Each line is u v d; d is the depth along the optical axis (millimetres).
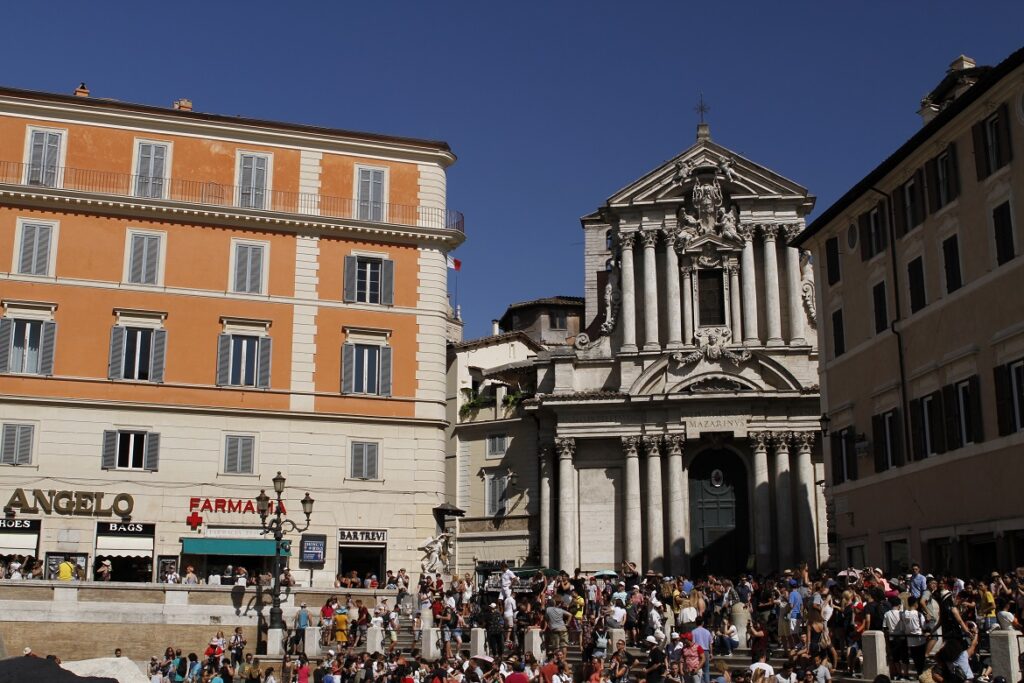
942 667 19828
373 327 48531
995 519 31562
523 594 41344
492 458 63562
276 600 37656
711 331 56438
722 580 38000
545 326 79500
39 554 42656
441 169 51125
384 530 47094
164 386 45438
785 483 54438
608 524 55906
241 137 48375
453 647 36312
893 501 37812
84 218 45781
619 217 58656
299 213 48062
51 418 43906
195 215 46812
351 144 49656
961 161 34281
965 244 33938
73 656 37031
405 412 48406
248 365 46906
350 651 35219
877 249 39875
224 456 45656
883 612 26281
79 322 44938
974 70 40812
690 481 56438
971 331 33406
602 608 36188
